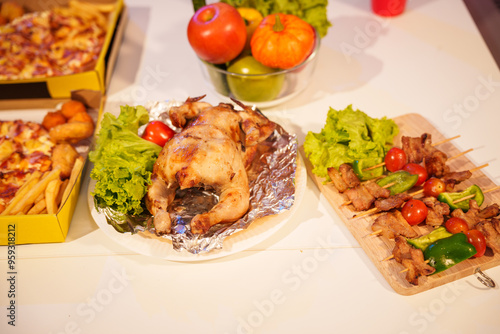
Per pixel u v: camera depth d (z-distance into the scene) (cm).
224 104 71
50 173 69
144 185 64
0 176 70
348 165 69
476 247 60
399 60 91
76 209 69
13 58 85
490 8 99
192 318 60
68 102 78
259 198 66
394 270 61
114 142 66
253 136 67
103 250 66
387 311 60
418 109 82
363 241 64
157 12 103
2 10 94
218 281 63
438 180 66
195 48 75
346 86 86
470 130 78
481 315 59
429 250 60
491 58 90
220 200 63
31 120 79
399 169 69
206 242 61
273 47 73
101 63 82
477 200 65
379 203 64
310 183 72
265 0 83
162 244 63
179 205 66
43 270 64
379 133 70
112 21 90
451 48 92
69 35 88
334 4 102
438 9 100
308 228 67
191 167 62
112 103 84
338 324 59
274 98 79
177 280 63
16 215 63
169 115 72
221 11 73
